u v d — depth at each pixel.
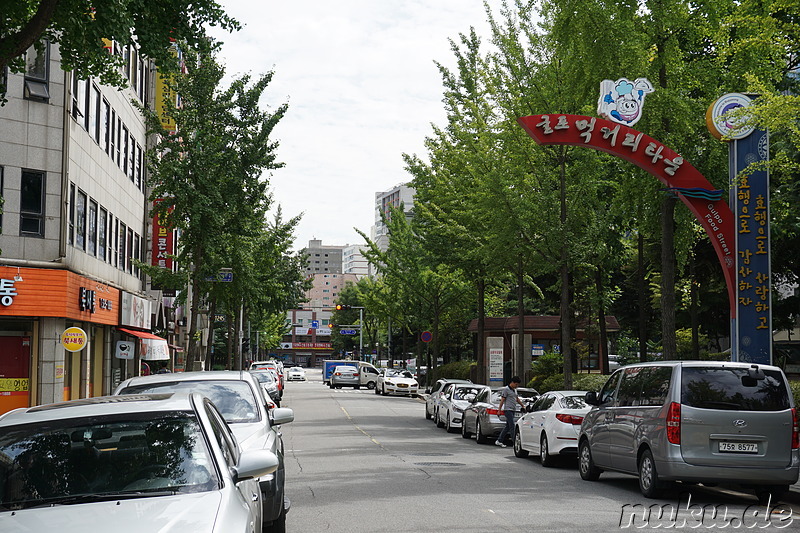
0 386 25.27
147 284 42.66
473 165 30.11
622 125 18.47
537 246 26.52
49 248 25.92
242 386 10.30
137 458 5.52
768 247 17.41
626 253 33.22
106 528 4.50
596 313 40.78
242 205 30.41
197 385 10.24
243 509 5.09
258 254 39.28
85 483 5.31
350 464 17.12
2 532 4.57
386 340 118.31
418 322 58.59
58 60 26.45
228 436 6.87
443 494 12.79
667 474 12.17
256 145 29.98
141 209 41.22
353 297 144.12
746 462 12.04
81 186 28.62
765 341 17.33
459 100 33.50
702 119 19.19
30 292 25.12
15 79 25.61
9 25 12.72
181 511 4.77
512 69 26.11
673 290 19.58
